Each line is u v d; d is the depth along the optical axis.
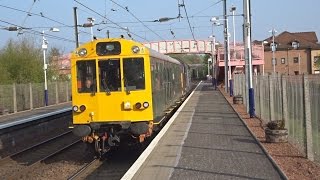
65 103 48.47
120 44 15.05
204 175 10.65
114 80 15.04
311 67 94.19
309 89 12.38
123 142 15.71
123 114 14.92
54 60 56.84
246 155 12.97
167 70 21.58
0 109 36.31
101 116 14.97
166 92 20.69
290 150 13.69
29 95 41.62
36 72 50.44
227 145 14.73
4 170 15.27
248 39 23.62
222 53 60.53
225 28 48.75
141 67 15.07
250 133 17.42
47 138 22.72
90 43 15.20
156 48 73.31
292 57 94.75
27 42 51.62
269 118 19.72
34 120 22.72
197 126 19.98
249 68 23.70
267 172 10.74
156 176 10.68
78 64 15.21
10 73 49.53
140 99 14.98
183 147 14.53
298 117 13.88
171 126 20.03
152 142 15.23
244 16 23.64
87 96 15.08
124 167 14.55
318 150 11.61
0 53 50.88
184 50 73.38
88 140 15.20
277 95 18.05
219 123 21.06
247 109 25.75
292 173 10.61
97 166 14.88
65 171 14.44
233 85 44.06
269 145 14.63
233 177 10.36
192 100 38.44
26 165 16.06
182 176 10.62
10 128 19.97
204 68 137.12
